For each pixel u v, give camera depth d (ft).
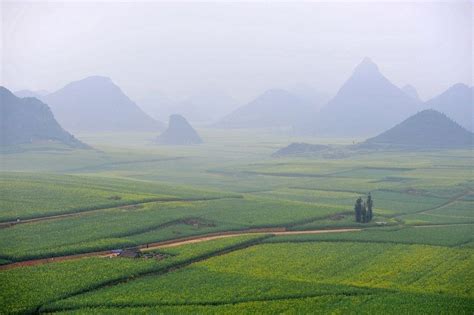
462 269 332.19
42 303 266.77
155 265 325.21
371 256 361.30
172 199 545.85
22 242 369.50
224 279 307.37
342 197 641.40
